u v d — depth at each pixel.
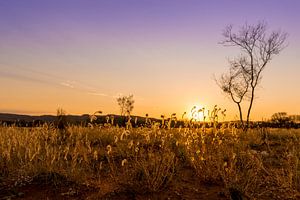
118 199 6.36
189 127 9.20
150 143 9.41
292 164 8.36
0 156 8.14
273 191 6.81
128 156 8.21
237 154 8.85
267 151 10.79
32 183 7.03
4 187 6.84
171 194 6.61
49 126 11.59
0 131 10.75
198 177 7.57
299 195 6.55
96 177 7.41
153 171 7.12
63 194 6.54
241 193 6.45
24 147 8.62
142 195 6.54
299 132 16.56
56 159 8.39
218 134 10.44
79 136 10.39
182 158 8.88
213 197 6.52
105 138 11.05
